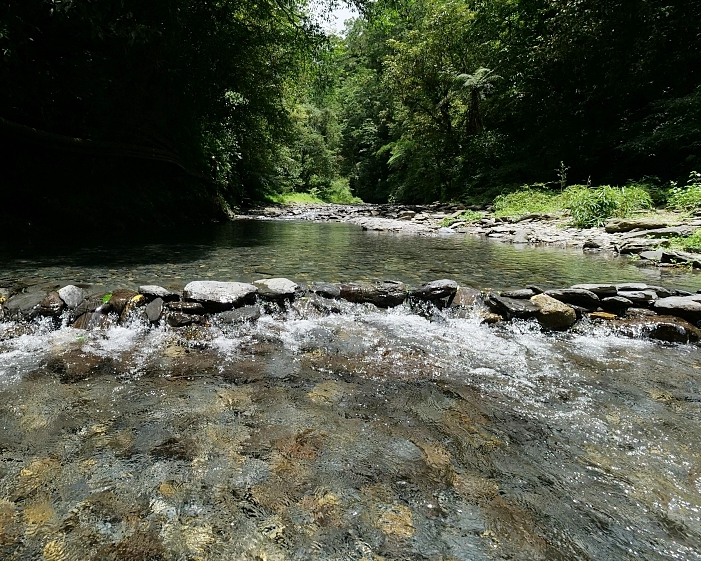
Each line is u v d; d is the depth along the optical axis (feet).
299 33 42.63
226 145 46.73
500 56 55.36
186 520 4.05
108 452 5.05
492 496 4.48
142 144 28.81
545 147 51.29
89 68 22.84
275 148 63.36
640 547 3.88
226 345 8.64
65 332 9.11
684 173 36.22
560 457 5.19
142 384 6.86
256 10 39.60
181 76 31.58
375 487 4.56
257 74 45.03
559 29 46.26
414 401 6.52
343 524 4.04
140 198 28.81
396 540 3.87
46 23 19.21
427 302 11.11
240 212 51.90
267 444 5.29
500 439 5.55
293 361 7.96
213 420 5.82
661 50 40.47
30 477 4.59
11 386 6.68
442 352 8.58
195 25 31.65
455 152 64.44
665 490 4.63
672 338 9.29
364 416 6.05
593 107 47.09
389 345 8.90
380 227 35.24
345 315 10.84
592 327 10.07
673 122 35.96
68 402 6.22
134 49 25.23
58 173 22.98
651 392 6.94
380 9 41.98
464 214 41.75
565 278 14.76
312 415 6.04
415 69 61.72
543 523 4.12
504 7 55.16
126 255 17.51
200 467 4.82
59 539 3.79
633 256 19.53
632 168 42.50
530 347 8.93
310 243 24.11
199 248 20.39
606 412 6.28
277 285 11.29
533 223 32.91
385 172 118.21
